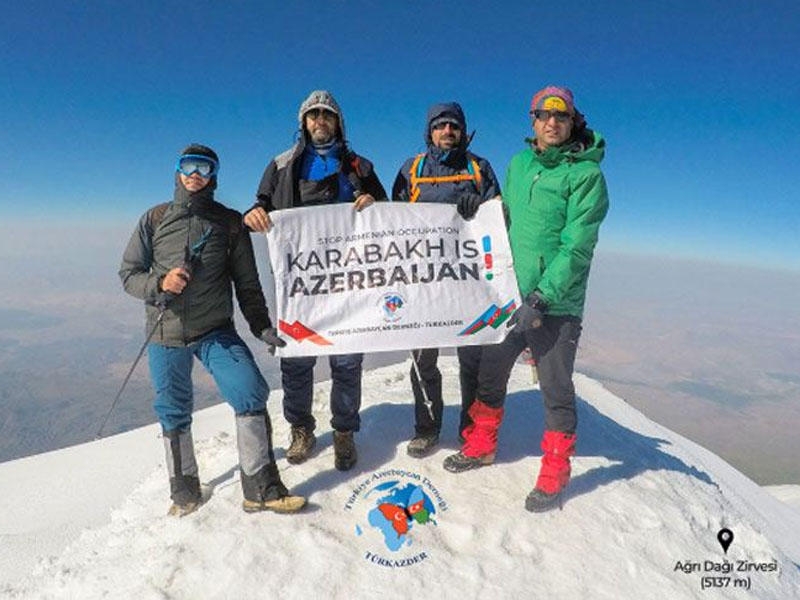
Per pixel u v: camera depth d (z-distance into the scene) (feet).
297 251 8.95
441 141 9.16
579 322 8.66
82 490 15.06
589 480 9.41
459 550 7.84
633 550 7.95
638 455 10.82
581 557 7.75
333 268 8.98
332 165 9.13
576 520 8.38
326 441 10.46
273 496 8.23
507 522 8.27
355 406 9.32
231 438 12.76
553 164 8.34
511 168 9.11
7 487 15.94
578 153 8.16
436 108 9.05
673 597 7.31
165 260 8.58
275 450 10.55
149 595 7.03
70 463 17.62
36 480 16.28
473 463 9.43
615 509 8.68
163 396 8.91
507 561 7.63
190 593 7.06
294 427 9.75
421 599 7.05
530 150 8.94
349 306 8.97
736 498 15.48
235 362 8.39
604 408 21.80
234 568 7.32
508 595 7.14
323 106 8.68
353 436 10.02
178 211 8.57
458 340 8.96
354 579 7.27
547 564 7.62
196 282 8.56
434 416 9.95
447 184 9.29
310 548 7.64
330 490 8.86
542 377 8.69
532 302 8.04
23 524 13.14
